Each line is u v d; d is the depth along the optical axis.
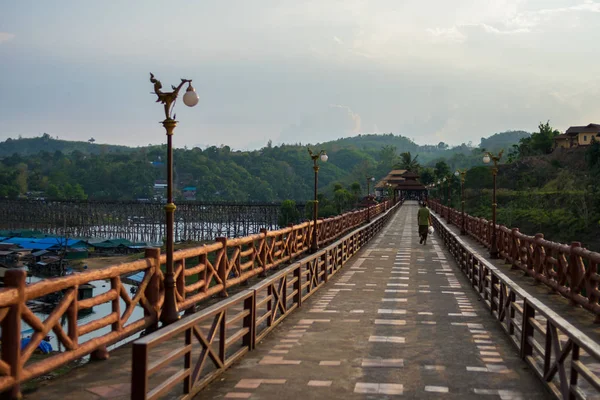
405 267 19.58
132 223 112.25
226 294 12.13
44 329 6.00
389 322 10.34
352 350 8.22
